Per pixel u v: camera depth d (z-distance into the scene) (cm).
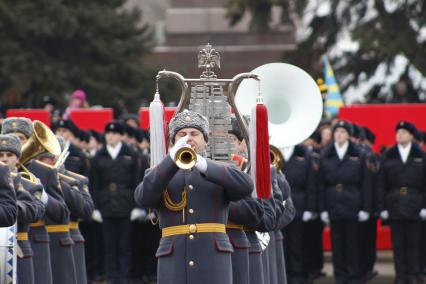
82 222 4350
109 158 4175
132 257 4328
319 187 4169
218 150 2333
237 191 2102
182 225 2123
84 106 5444
